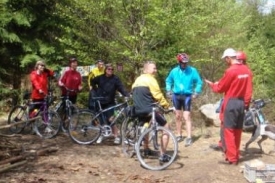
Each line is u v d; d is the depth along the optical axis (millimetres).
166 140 6855
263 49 16734
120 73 12266
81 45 12453
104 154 7660
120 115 8391
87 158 7355
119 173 6488
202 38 12391
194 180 6223
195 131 9898
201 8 11844
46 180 6094
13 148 7660
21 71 14383
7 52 13672
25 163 6930
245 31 16156
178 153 7758
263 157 7508
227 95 6898
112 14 11750
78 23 12203
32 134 9578
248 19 16719
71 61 9812
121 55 11852
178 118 8711
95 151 7887
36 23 13812
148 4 10977
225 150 7105
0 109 13734
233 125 6859
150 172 6582
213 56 14117
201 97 12211
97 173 6477
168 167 6840
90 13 11648
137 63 11797
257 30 20297
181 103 8609
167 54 11617
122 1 11141
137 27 11516
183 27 11188
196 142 8750
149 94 6969
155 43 11781
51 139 8992
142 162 6754
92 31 12250
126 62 12016
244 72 6812
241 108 6816
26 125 9711
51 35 13953
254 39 17219
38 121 9328
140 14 11305
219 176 6398
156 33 11188
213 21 12555
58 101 10070
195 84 8688
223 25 13797
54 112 9273
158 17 10938
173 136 6805
